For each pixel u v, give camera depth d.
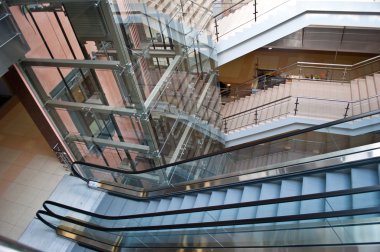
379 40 9.48
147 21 5.34
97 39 4.72
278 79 9.24
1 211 6.34
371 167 4.09
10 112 8.45
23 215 6.24
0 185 6.81
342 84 8.01
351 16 6.00
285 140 6.59
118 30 4.53
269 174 4.93
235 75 11.72
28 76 5.45
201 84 7.38
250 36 6.71
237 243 4.26
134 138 5.89
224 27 7.30
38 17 4.80
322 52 10.95
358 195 3.80
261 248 4.02
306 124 7.26
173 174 6.37
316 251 3.57
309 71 9.11
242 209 4.75
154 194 6.14
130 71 4.82
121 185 6.65
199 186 5.62
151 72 5.64
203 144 7.67
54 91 5.68
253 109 8.08
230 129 8.45
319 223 3.75
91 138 6.27
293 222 3.99
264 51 11.59
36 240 5.80
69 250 5.67
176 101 6.42
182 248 4.70
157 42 5.68
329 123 4.68
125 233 5.58
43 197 6.54
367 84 7.50
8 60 4.81
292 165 4.80
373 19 5.90
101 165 6.65
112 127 5.91
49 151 7.38
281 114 7.61
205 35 6.96
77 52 5.05
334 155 4.46
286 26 6.43
